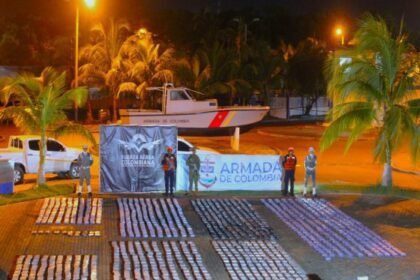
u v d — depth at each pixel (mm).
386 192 23141
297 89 61750
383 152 23734
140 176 22375
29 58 63188
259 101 59250
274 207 20625
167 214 19203
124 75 50219
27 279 12898
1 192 20859
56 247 15547
